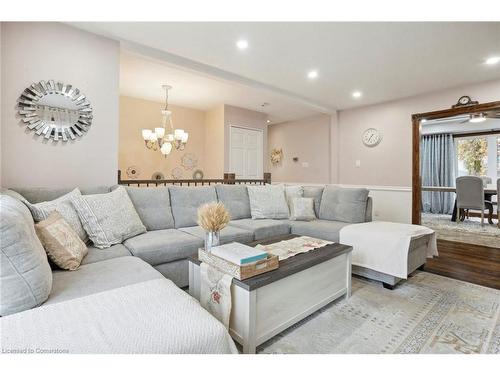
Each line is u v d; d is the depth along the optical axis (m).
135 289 1.16
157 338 0.85
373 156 5.00
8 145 2.21
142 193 2.67
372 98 4.66
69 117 2.50
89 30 2.57
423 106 4.38
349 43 2.77
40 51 2.34
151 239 2.19
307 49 2.92
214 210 1.71
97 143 2.66
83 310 0.97
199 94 4.61
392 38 2.65
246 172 5.58
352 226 2.81
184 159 5.49
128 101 4.82
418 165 4.41
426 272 2.81
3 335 0.81
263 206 3.45
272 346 1.55
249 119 5.62
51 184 2.42
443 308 2.03
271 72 3.59
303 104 4.88
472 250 3.62
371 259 2.48
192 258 1.79
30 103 2.30
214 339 0.91
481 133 5.70
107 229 2.03
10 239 1.02
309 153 6.23
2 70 2.17
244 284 1.40
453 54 2.97
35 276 1.07
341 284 2.12
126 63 3.37
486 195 5.59
